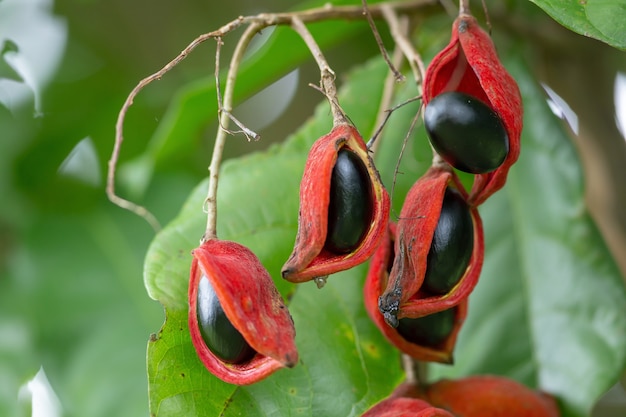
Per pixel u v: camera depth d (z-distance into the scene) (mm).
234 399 406
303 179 383
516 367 480
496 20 507
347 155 383
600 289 483
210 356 392
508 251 496
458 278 395
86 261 525
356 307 435
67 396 506
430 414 400
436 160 399
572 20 391
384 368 429
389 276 394
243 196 448
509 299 490
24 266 524
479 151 385
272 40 507
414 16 473
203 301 386
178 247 430
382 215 382
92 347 512
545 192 498
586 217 491
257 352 388
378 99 490
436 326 406
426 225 389
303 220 380
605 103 532
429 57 502
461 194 398
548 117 501
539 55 526
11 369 510
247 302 380
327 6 447
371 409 414
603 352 475
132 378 505
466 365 481
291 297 435
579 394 471
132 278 522
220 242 391
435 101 387
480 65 390
